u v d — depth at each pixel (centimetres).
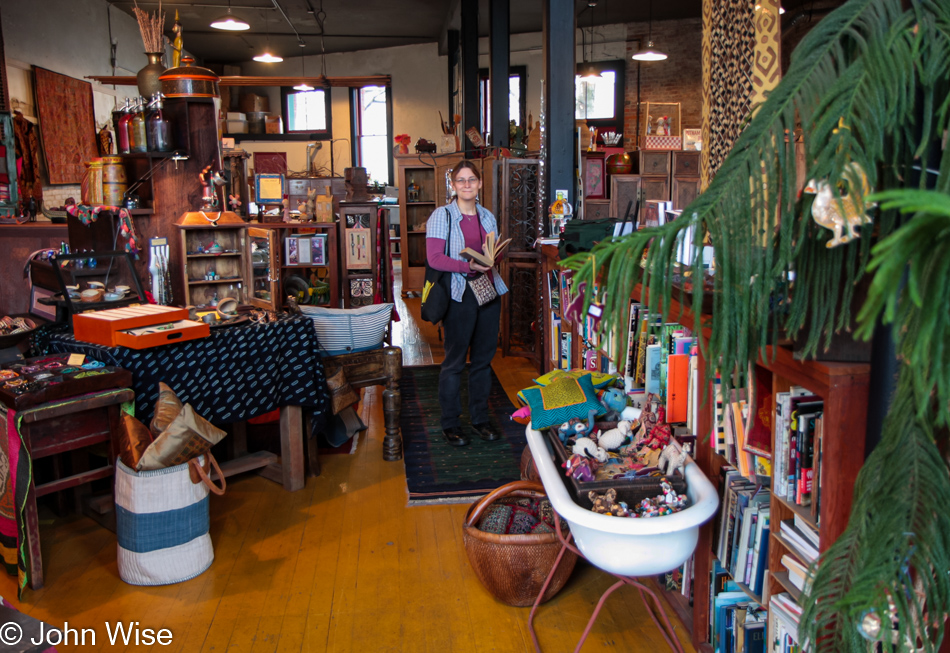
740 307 84
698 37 1402
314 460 399
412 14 1378
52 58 1005
